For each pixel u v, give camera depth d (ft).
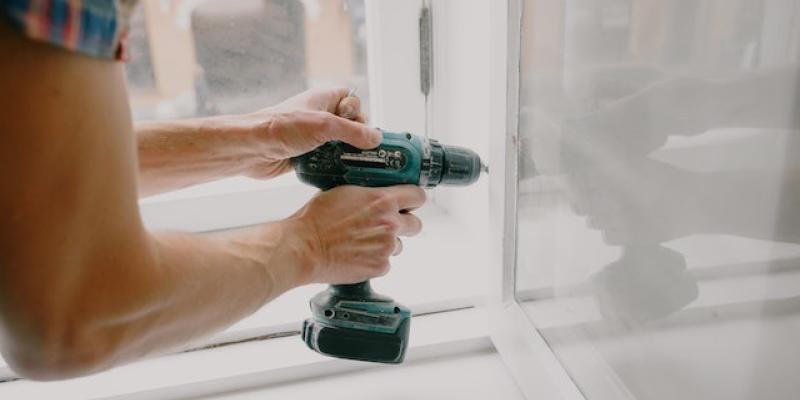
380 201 1.83
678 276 1.39
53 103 0.82
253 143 1.86
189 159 1.87
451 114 3.02
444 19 2.91
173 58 2.89
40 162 0.84
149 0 2.77
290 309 2.59
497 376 2.33
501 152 2.16
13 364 1.10
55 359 1.06
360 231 1.79
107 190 0.94
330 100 2.14
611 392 1.76
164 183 1.89
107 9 0.85
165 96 2.95
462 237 3.10
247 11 2.88
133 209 1.02
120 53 0.93
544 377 1.99
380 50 2.95
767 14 1.04
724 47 1.15
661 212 1.42
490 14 2.10
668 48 1.32
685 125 1.29
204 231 3.00
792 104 1.00
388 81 3.01
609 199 1.66
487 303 2.50
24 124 0.81
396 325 1.98
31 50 0.79
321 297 2.03
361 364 2.38
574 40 1.74
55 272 0.92
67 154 0.86
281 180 3.07
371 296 2.02
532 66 2.02
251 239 1.53
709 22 1.19
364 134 1.79
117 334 1.13
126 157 0.97
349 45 3.07
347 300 1.98
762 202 1.10
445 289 2.69
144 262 1.09
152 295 1.14
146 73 2.88
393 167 1.92
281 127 1.81
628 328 1.65
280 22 2.93
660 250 1.45
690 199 1.31
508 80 2.05
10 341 1.02
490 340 2.48
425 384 2.29
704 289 1.30
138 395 2.21
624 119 1.53
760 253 1.12
